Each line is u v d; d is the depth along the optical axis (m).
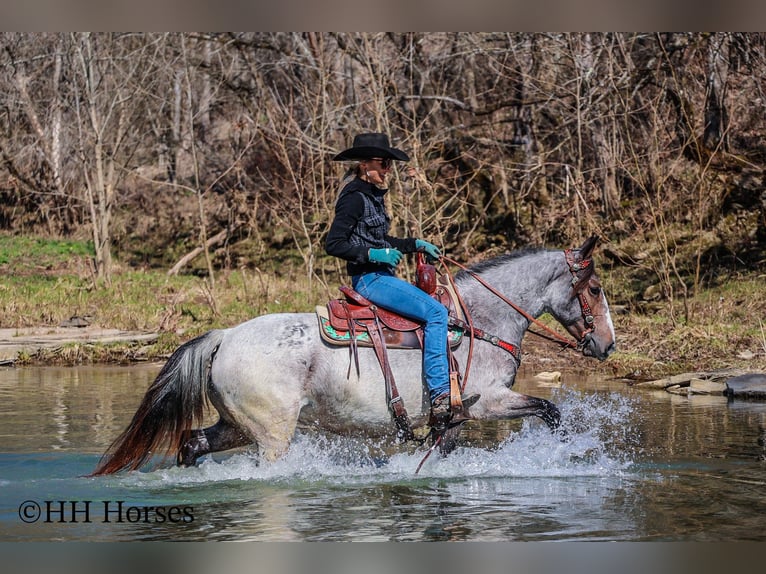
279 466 6.32
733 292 16.25
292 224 21.14
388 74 18.88
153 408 6.32
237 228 23.69
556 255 6.91
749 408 9.96
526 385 11.49
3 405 9.93
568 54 18.77
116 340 15.00
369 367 6.29
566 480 6.68
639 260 18.22
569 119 19.92
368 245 6.36
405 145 17.62
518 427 8.81
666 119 19.11
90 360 14.16
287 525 5.50
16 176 26.27
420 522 5.58
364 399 6.29
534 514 5.76
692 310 15.12
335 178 19.17
